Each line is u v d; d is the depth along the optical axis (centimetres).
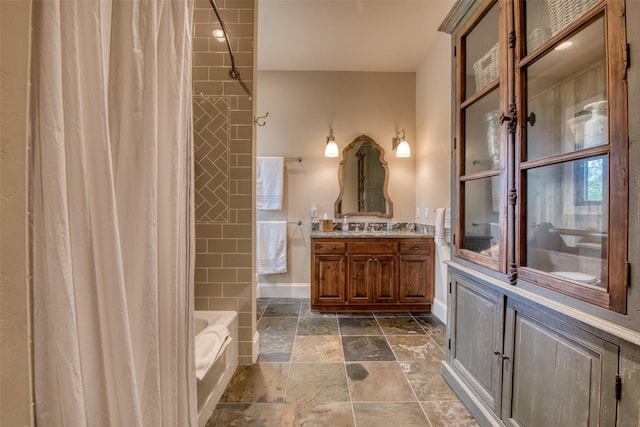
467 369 148
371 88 336
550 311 97
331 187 338
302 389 163
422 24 252
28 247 48
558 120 105
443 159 263
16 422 45
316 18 243
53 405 50
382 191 338
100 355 57
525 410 108
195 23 188
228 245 191
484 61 142
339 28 257
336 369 184
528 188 112
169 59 77
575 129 98
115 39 64
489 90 132
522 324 110
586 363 84
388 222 338
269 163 326
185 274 86
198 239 191
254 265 196
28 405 47
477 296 140
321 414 143
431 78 291
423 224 312
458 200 158
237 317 190
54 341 50
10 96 44
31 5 47
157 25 72
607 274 78
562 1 97
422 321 266
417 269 288
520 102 113
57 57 50
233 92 190
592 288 82
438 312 273
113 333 59
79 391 53
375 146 337
